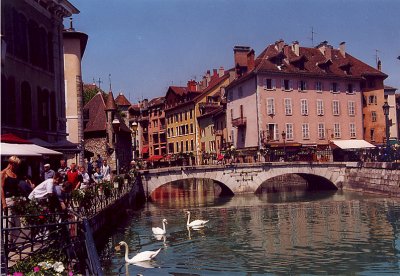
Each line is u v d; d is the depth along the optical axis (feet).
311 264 48.52
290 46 193.47
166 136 280.10
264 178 144.66
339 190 146.41
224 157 158.30
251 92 177.68
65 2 90.89
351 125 191.52
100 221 58.49
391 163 119.55
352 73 196.24
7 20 67.72
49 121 84.69
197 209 106.93
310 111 182.29
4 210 30.86
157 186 137.28
